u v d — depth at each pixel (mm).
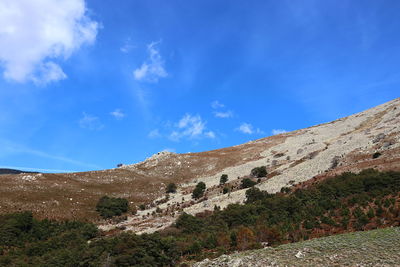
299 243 29406
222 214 55469
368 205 43156
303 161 86688
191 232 51781
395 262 20828
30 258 47688
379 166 57969
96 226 62719
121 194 89562
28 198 74625
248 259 25922
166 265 38312
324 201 47781
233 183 84000
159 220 63812
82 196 83062
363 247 24734
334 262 22609
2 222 57656
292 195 56219
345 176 56781
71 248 49562
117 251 39562
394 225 34750
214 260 28609
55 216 68438
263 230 40250
